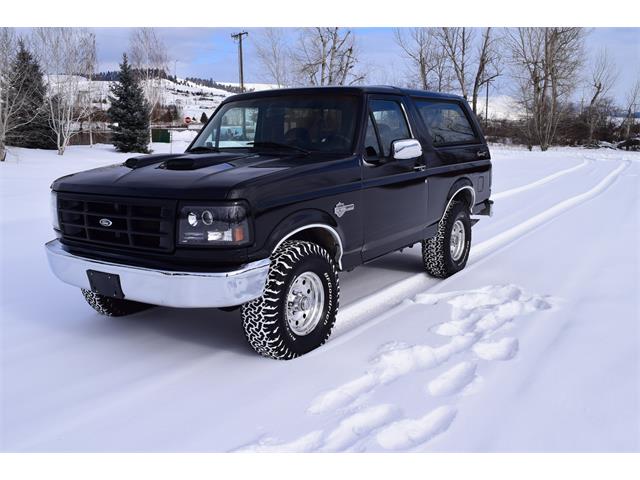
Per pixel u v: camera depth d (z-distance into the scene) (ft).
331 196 12.50
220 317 14.69
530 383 10.34
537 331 12.84
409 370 11.16
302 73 87.20
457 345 12.25
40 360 12.05
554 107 146.00
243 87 122.52
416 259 20.75
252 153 13.92
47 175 54.08
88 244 12.02
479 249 22.58
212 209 10.29
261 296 11.09
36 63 94.89
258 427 9.20
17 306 15.53
